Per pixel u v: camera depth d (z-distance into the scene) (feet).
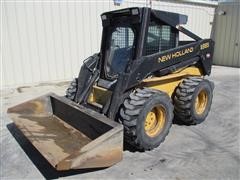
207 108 14.26
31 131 10.68
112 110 10.36
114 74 11.77
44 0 22.59
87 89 12.16
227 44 36.19
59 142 9.90
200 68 14.94
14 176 9.43
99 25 26.22
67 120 11.75
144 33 10.79
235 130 13.33
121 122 10.16
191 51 13.47
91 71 12.39
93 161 8.21
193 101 13.01
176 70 12.90
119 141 8.81
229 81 25.68
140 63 10.68
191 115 13.14
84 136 10.57
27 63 22.84
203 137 12.47
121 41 11.56
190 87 12.96
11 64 22.08
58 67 24.56
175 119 14.55
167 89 12.84
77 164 7.85
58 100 12.14
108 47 12.16
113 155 8.71
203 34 37.37
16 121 11.34
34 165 10.12
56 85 22.97
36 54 23.13
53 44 23.85
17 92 20.63
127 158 10.48
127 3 27.78
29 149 11.34
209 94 14.11
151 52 11.68
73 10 24.32
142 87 11.30
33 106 12.34
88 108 11.38
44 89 21.54
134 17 10.70
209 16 37.09
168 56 12.00
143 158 10.49
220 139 12.27
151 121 11.06
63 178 9.27
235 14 34.86
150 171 9.58
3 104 17.51
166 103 11.07
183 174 9.37
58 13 23.56
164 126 11.29
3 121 14.42
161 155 10.73
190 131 13.17
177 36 12.72
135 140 10.27
